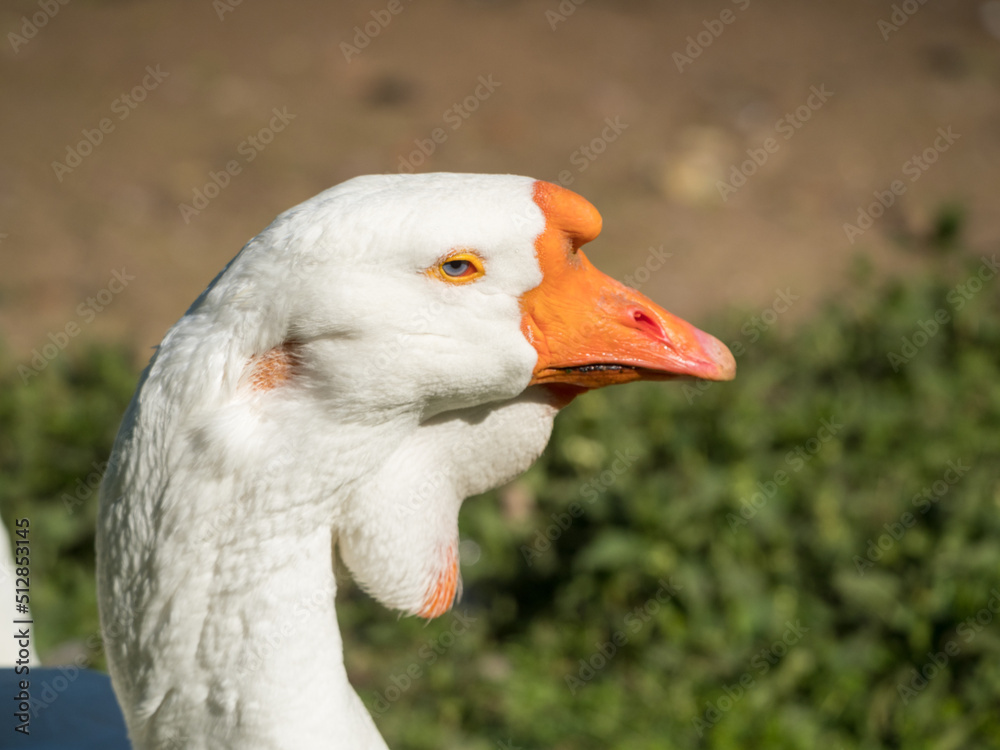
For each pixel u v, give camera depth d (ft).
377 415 13.79
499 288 14.23
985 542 26.76
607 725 25.88
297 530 13.80
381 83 63.87
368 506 14.43
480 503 31.04
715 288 44.98
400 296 13.41
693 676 26.91
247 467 13.24
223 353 13.16
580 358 15.08
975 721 24.97
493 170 54.60
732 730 25.11
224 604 13.66
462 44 69.31
